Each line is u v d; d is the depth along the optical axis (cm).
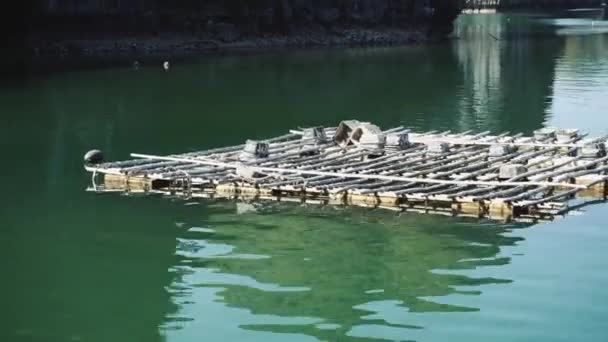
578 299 1466
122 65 6125
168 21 7831
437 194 2011
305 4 8838
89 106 4069
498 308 1438
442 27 9969
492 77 5584
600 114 3684
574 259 1667
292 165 2306
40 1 6894
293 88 4925
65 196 2245
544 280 1559
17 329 1422
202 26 8031
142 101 4281
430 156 2389
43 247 1836
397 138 2477
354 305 1463
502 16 15725
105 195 2228
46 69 5734
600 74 5506
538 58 6994
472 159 2341
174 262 1712
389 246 1769
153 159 2480
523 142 2547
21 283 1628
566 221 1909
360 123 2600
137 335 1384
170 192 2227
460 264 1655
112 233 1916
